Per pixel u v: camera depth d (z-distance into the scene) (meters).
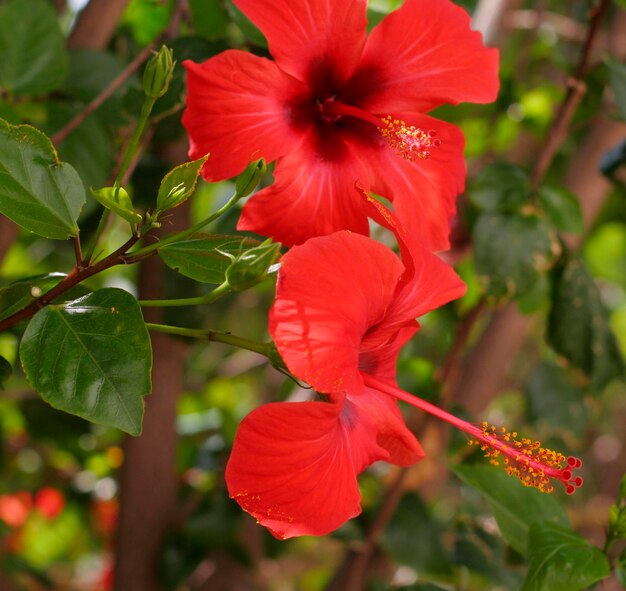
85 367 0.44
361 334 0.44
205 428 0.89
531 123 0.81
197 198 0.79
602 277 1.19
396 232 0.46
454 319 0.75
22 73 0.58
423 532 0.70
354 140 0.51
